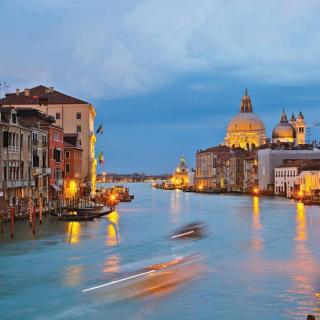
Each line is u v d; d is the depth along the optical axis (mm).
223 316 31984
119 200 153500
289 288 37469
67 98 127500
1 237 59969
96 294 36156
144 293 36375
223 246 55125
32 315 32281
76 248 53281
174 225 76750
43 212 83375
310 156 187625
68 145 109375
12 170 75000
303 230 69000
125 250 52438
